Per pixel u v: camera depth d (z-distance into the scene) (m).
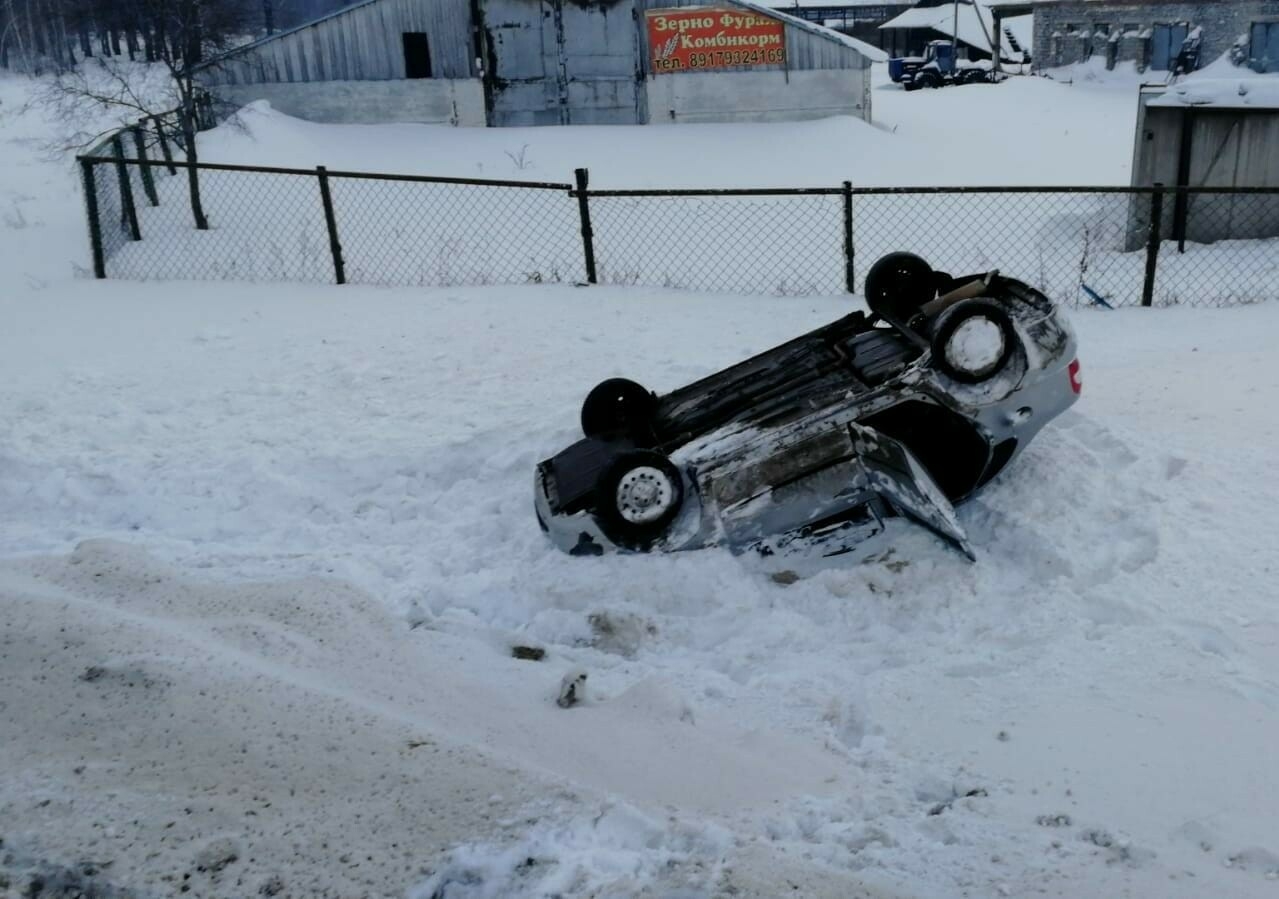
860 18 74.56
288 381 10.58
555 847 3.99
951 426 6.52
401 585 6.71
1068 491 6.71
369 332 12.15
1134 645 5.28
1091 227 16.86
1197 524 6.26
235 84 30.62
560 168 25.86
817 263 16.75
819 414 6.43
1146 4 44.66
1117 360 10.09
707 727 5.07
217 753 4.71
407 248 18.41
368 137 28.75
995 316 6.29
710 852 3.98
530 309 12.68
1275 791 4.20
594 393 7.50
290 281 15.09
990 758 4.62
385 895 3.85
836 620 5.90
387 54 30.39
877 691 5.24
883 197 20.81
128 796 4.45
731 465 6.45
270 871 3.99
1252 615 5.38
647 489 6.36
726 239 18.56
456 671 5.71
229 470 8.43
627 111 30.56
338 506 7.96
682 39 29.94
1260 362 9.03
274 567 7.00
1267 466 6.90
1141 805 4.21
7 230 19.55
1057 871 3.82
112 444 9.15
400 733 4.80
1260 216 15.16
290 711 4.97
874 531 6.31
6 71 59.84
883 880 3.83
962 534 5.99
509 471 8.06
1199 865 3.82
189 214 20.95
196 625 6.10
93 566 6.86
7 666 5.42
